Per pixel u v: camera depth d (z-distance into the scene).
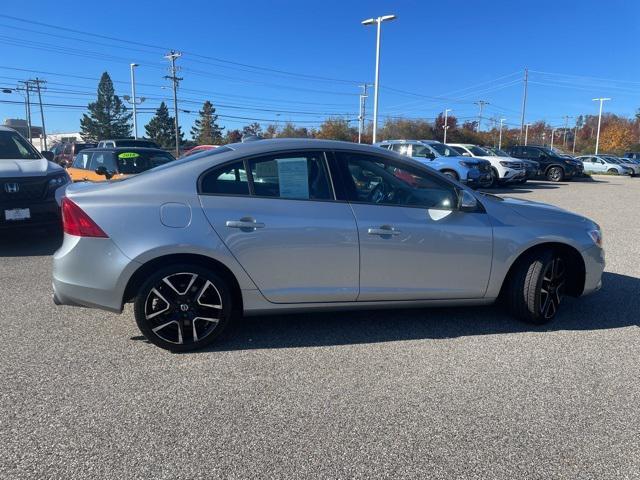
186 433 2.81
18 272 6.14
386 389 3.33
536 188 20.91
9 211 6.98
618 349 4.01
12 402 3.10
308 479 2.45
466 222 4.17
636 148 81.38
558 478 2.49
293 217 3.82
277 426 2.89
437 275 4.13
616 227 10.23
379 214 3.99
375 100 29.70
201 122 104.06
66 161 22.59
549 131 108.06
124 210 3.64
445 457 2.63
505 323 4.54
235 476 2.46
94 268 3.64
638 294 5.49
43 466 2.50
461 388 3.36
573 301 5.21
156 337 3.77
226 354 3.84
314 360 3.75
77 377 3.44
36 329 4.29
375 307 4.11
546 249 4.39
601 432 2.88
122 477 2.44
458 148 21.52
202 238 3.67
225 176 3.81
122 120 96.50
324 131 76.12
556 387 3.39
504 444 2.75
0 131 8.27
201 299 3.80
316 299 3.94
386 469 2.53
